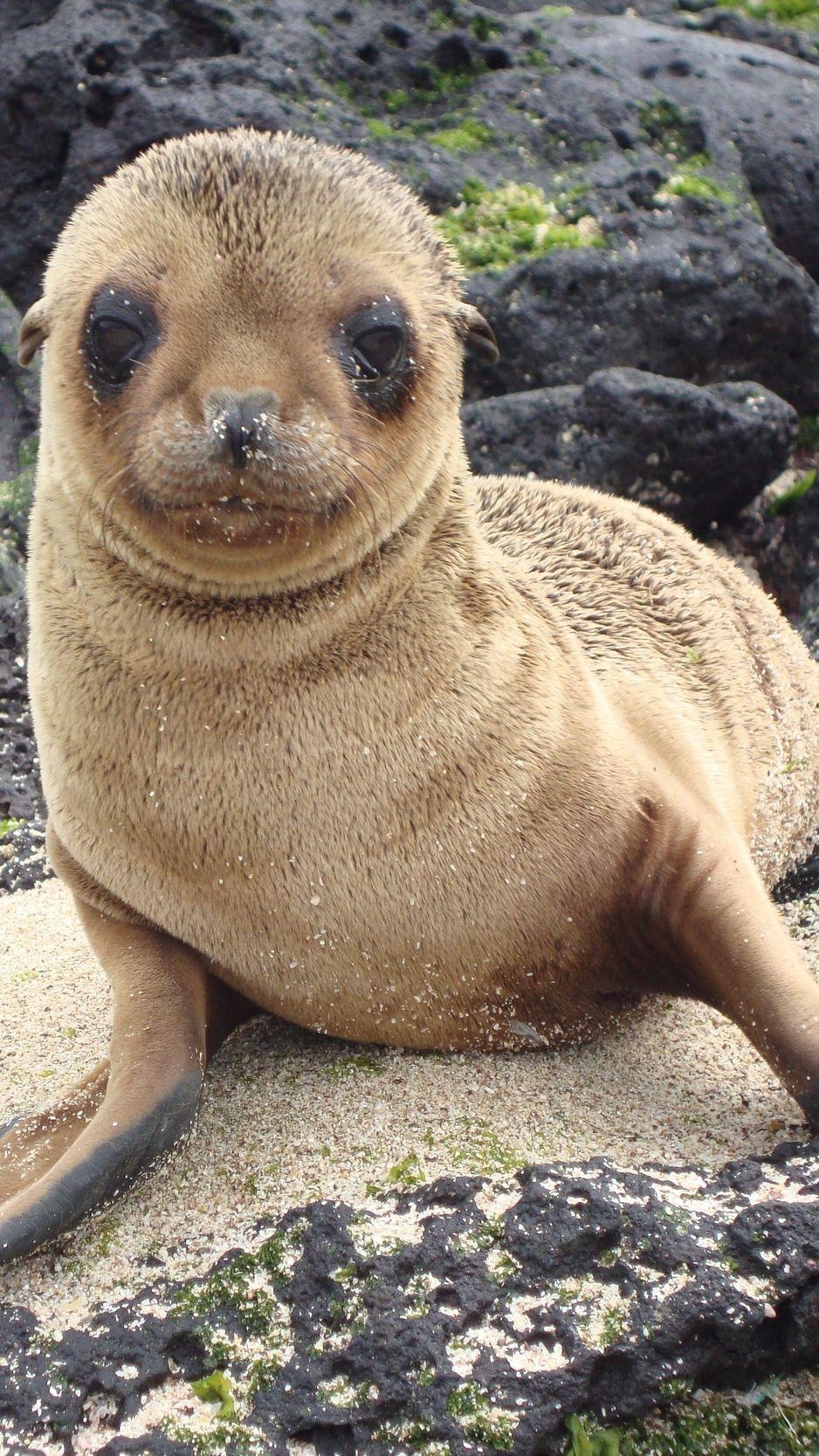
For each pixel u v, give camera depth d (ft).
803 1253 13.20
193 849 15.61
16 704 28.53
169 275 14.05
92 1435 12.78
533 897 16.20
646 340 34.32
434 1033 16.98
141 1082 15.26
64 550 15.44
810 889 22.45
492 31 36.24
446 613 15.70
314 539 13.99
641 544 22.99
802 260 37.27
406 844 15.55
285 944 16.08
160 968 16.49
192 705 15.03
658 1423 13.11
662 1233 13.34
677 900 16.62
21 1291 14.08
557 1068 16.93
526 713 16.24
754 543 35.63
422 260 15.62
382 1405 12.71
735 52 38.55
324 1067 17.04
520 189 34.22
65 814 16.38
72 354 14.65
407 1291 13.23
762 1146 15.19
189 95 33.32
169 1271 14.01
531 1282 13.21
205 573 14.20
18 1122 16.24
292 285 13.96
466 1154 15.16
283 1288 13.43
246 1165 15.44
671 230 34.68
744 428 33.50
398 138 34.17
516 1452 12.51
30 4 35.42
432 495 15.56
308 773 15.15
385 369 14.42
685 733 19.53
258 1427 12.71
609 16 39.81
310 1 35.45
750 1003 15.79
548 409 32.76
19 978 20.68
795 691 23.59
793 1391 13.37
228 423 13.03
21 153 34.60
